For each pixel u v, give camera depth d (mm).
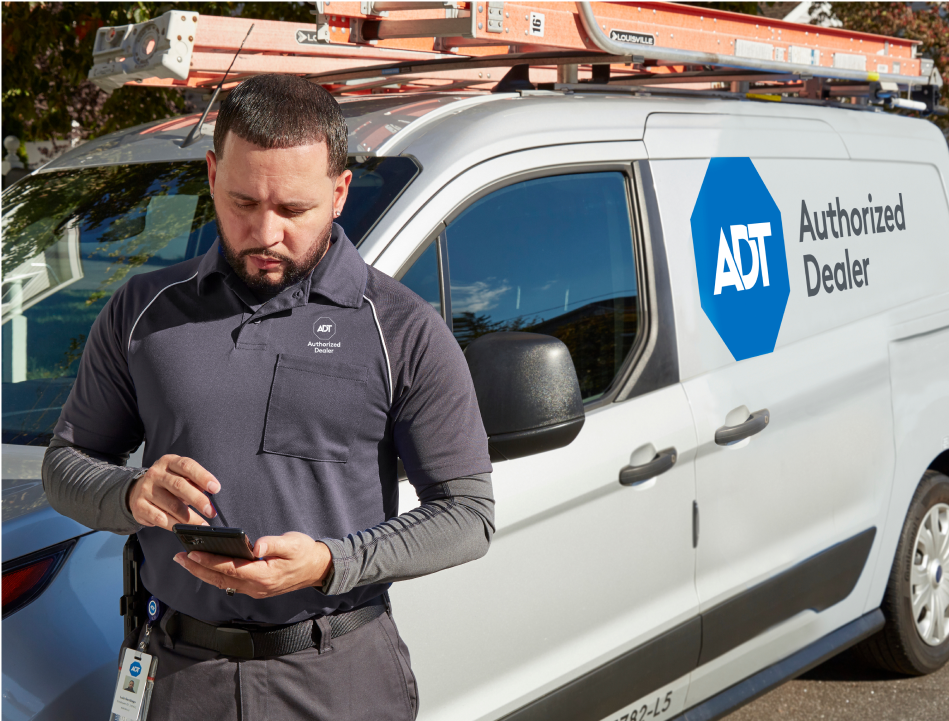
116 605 1833
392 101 2617
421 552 1506
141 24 2318
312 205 1450
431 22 2369
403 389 1562
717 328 2820
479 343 1967
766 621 3049
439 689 2164
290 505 1511
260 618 1539
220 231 1498
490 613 2244
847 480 3293
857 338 3316
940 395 3729
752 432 2844
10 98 6055
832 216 3291
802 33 3293
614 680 2545
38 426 2209
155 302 1569
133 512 1446
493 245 2326
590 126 2578
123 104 5977
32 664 1733
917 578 3783
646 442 2553
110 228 2523
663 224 2703
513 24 2342
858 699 3756
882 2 10773
